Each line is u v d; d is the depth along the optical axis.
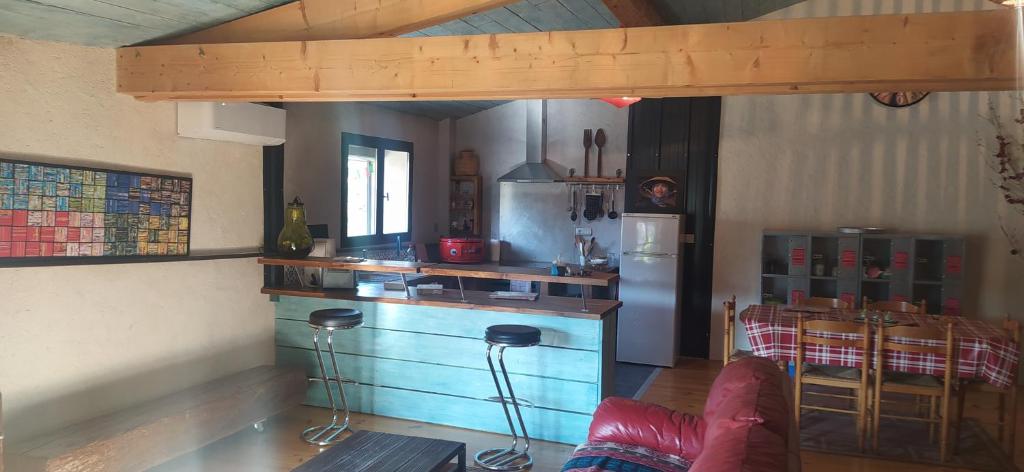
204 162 4.48
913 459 4.19
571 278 4.20
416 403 4.75
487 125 8.01
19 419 3.37
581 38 3.32
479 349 4.55
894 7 6.08
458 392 4.63
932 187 6.18
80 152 3.64
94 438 3.31
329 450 3.14
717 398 2.80
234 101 4.08
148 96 3.90
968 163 6.09
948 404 4.12
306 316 5.00
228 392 4.13
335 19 3.75
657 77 3.25
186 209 4.32
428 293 4.89
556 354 4.38
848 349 4.30
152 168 4.08
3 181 3.25
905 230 6.26
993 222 6.05
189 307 4.37
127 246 3.92
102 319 3.79
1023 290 5.99
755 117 6.61
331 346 4.41
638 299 6.58
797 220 6.53
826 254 6.46
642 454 3.03
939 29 2.93
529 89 3.43
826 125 6.42
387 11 3.70
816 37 3.06
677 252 6.46
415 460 3.03
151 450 3.55
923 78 2.96
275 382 4.47
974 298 6.12
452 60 3.46
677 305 6.61
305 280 5.04
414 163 7.45
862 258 6.11
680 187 6.85
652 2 5.17
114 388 3.86
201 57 3.72
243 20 3.79
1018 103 5.93
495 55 3.42
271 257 4.91
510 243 7.91
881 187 6.30
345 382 4.90
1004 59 2.87
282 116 4.85
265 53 3.65
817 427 4.79
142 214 4.00
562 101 7.57
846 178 6.39
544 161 7.66
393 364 4.78
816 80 3.06
